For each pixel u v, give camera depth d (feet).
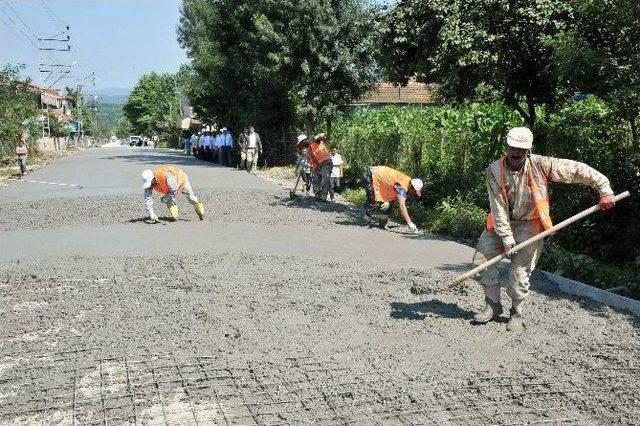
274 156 91.86
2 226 37.09
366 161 62.13
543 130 33.83
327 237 33.88
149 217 40.16
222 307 20.31
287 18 71.61
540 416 13.03
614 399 13.74
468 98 36.37
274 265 26.50
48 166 94.99
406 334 17.88
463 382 14.61
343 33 69.97
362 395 13.88
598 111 31.14
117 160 113.91
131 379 14.69
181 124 203.72
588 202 29.22
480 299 21.49
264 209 44.24
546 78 32.50
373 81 72.59
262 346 16.83
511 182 17.38
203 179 67.51
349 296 21.71
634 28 25.68
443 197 43.11
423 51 36.55
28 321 18.88
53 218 39.75
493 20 31.60
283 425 12.55
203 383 14.44
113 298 21.34
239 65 89.97
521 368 15.46
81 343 17.01
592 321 19.10
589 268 25.35
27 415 13.00
